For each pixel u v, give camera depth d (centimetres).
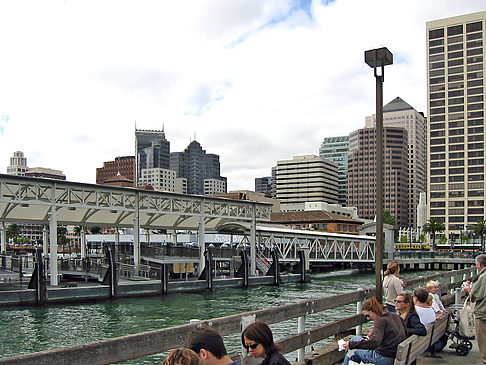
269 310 780
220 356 457
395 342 738
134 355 555
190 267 5456
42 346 2347
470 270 2184
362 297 1169
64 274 4800
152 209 4991
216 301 4069
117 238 6156
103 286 4031
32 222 5131
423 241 18962
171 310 3522
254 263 5784
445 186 17550
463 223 17188
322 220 12156
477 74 17325
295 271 6456
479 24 17388
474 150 17250
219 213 5531
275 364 524
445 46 17812
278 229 6894
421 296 935
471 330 1087
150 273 4969
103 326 2877
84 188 4388
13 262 4812
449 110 17650
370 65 1434
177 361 413
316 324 2631
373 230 10138
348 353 799
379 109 1415
